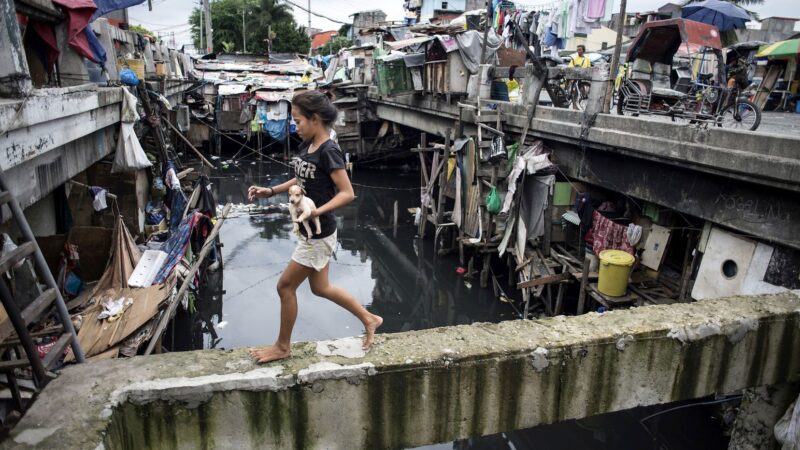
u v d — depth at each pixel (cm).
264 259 1405
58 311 323
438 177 1645
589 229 1004
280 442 304
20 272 454
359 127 2428
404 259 1462
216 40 5303
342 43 4362
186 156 2552
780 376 407
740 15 1128
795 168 587
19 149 481
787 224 633
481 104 1309
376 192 2197
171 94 2034
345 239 1641
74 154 710
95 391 276
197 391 283
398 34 2444
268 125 2759
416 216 1628
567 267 992
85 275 798
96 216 974
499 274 1291
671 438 717
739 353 385
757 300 412
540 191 1077
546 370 337
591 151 998
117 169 957
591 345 343
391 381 310
